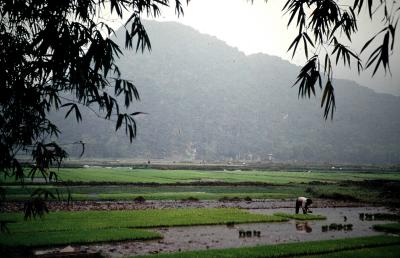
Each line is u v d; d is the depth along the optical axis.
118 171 104.31
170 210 35.62
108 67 5.88
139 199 45.03
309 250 19.34
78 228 24.47
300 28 5.33
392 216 38.06
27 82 5.90
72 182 60.69
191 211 35.16
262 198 52.81
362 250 19.58
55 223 25.77
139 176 85.81
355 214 39.91
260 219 31.48
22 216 27.62
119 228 25.00
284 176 107.00
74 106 6.18
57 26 5.64
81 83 5.80
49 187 51.75
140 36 6.14
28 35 6.43
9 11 5.96
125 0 5.97
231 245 21.92
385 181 83.25
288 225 30.20
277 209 41.78
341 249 20.39
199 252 18.30
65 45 5.56
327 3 5.18
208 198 49.53
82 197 42.88
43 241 19.78
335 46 5.28
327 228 29.22
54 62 5.63
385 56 4.24
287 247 20.02
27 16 5.89
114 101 6.36
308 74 5.45
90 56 5.68
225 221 29.89
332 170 173.75
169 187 64.62
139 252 19.08
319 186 74.12
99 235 22.03
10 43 6.01
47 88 5.96
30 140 6.43
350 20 5.18
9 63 5.87
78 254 17.34
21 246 18.84
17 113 6.20
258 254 18.12
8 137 6.22
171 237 23.62
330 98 5.34
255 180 86.94
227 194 55.75
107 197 44.84
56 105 6.22
